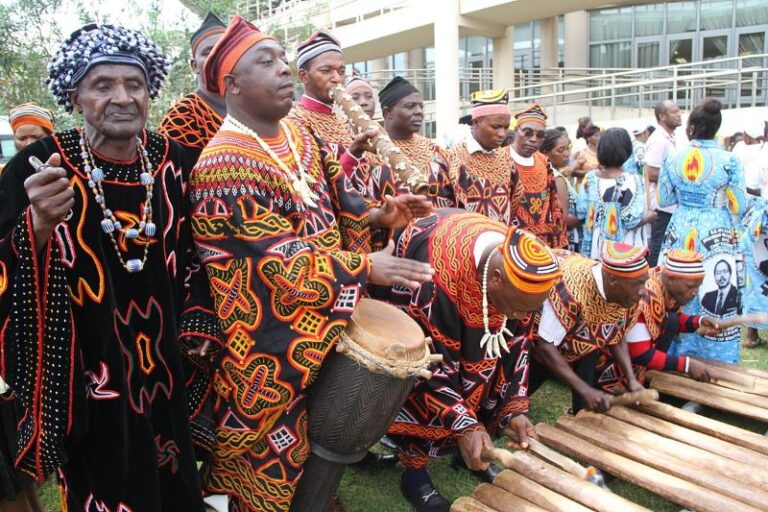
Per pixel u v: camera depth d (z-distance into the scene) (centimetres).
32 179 157
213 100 271
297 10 1116
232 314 211
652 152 604
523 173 473
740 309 426
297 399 223
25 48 712
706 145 425
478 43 1880
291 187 218
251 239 205
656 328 366
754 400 359
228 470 231
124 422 193
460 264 251
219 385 220
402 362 213
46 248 173
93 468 195
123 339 195
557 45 1758
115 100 179
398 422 280
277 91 212
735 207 418
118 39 181
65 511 206
